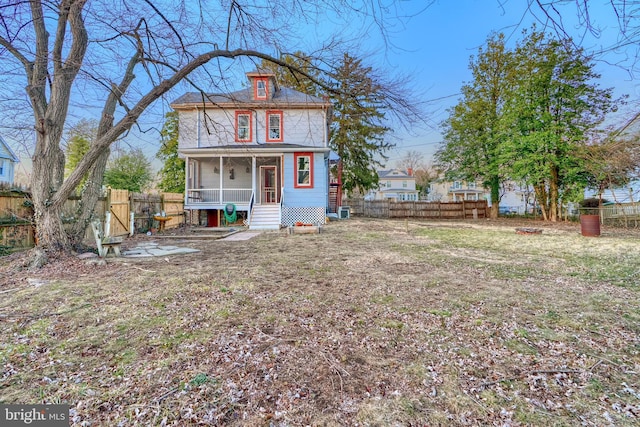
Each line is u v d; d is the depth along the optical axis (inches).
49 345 96.5
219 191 547.2
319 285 164.9
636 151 458.0
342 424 63.3
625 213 538.9
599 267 209.3
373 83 180.2
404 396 72.3
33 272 187.9
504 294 150.1
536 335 105.3
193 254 258.1
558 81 558.6
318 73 205.0
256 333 106.0
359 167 876.0
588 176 588.1
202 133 555.5
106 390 74.2
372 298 143.6
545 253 264.7
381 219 754.8
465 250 279.3
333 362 87.4
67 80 214.4
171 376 80.0
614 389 75.1
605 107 550.9
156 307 130.3
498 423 63.4
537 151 594.6
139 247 296.2
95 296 143.9
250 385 76.4
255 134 558.9
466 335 105.2
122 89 227.1
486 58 692.1
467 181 814.5
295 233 412.5
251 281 171.5
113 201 340.2
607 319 119.0
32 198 221.6
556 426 62.3
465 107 738.8
